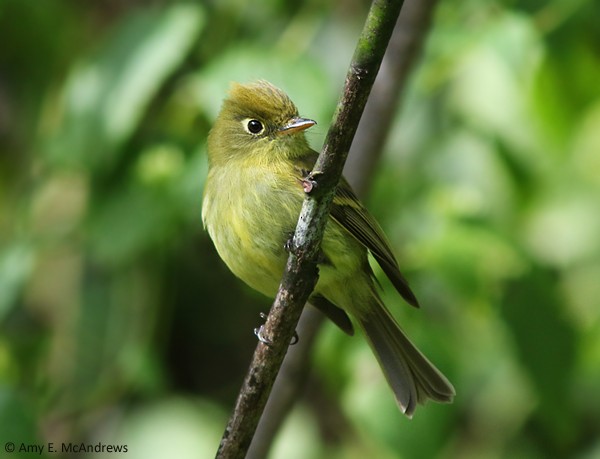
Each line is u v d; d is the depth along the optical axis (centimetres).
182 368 1205
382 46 651
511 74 998
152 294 1080
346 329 948
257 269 906
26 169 1205
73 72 1080
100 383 1066
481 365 1084
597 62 1078
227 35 1109
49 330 1132
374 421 966
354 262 909
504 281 1038
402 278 912
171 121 1078
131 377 1062
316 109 987
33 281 1136
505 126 1083
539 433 1122
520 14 1024
